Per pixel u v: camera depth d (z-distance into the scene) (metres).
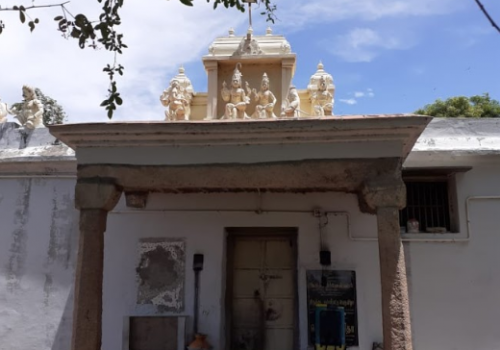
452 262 8.40
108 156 6.84
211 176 6.74
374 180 6.43
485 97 21.42
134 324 8.45
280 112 9.45
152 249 8.79
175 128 6.56
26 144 9.73
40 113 10.18
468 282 8.31
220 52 10.02
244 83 9.73
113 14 4.16
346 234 8.60
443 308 8.26
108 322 8.58
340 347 8.08
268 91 9.16
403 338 5.95
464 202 8.54
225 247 8.91
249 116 9.30
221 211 8.83
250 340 8.83
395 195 6.35
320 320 8.21
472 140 9.00
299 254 8.62
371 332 8.26
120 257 8.79
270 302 8.95
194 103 10.12
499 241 8.41
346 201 8.70
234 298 8.98
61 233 8.96
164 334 8.38
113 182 6.80
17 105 10.23
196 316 8.53
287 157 6.61
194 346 8.11
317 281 8.49
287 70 9.63
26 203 9.12
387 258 6.21
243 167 6.65
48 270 8.86
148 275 8.71
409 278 8.37
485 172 8.62
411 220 8.59
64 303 8.73
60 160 9.03
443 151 8.52
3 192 9.20
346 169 6.52
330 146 6.56
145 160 6.79
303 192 8.74
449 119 9.18
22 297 8.81
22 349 8.62
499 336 8.12
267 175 6.66
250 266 9.10
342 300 8.41
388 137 6.44
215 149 6.73
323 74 9.93
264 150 6.66
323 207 8.70
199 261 8.67
